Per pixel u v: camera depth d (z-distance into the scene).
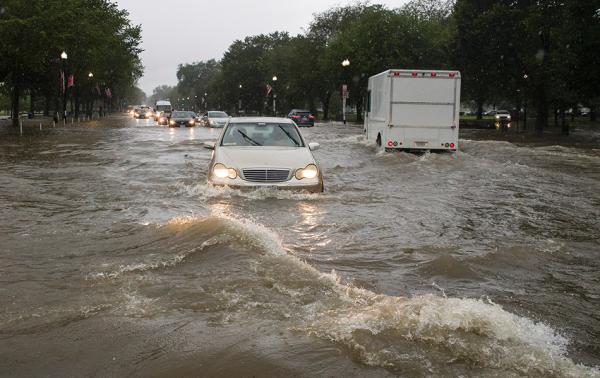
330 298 4.35
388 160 17.25
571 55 32.16
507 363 3.28
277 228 7.37
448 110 18.86
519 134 39.59
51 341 3.60
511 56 42.50
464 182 12.73
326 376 3.12
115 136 30.62
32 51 35.91
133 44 72.12
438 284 5.07
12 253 5.82
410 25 59.12
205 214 8.20
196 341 3.56
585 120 71.81
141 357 3.37
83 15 43.75
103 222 7.57
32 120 57.09
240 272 4.96
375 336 3.59
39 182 11.88
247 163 9.99
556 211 9.18
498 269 5.62
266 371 3.17
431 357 3.33
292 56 79.31
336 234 7.07
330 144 24.70
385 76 19.41
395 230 7.40
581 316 4.34
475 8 42.56
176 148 21.77
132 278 4.89
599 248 6.65
